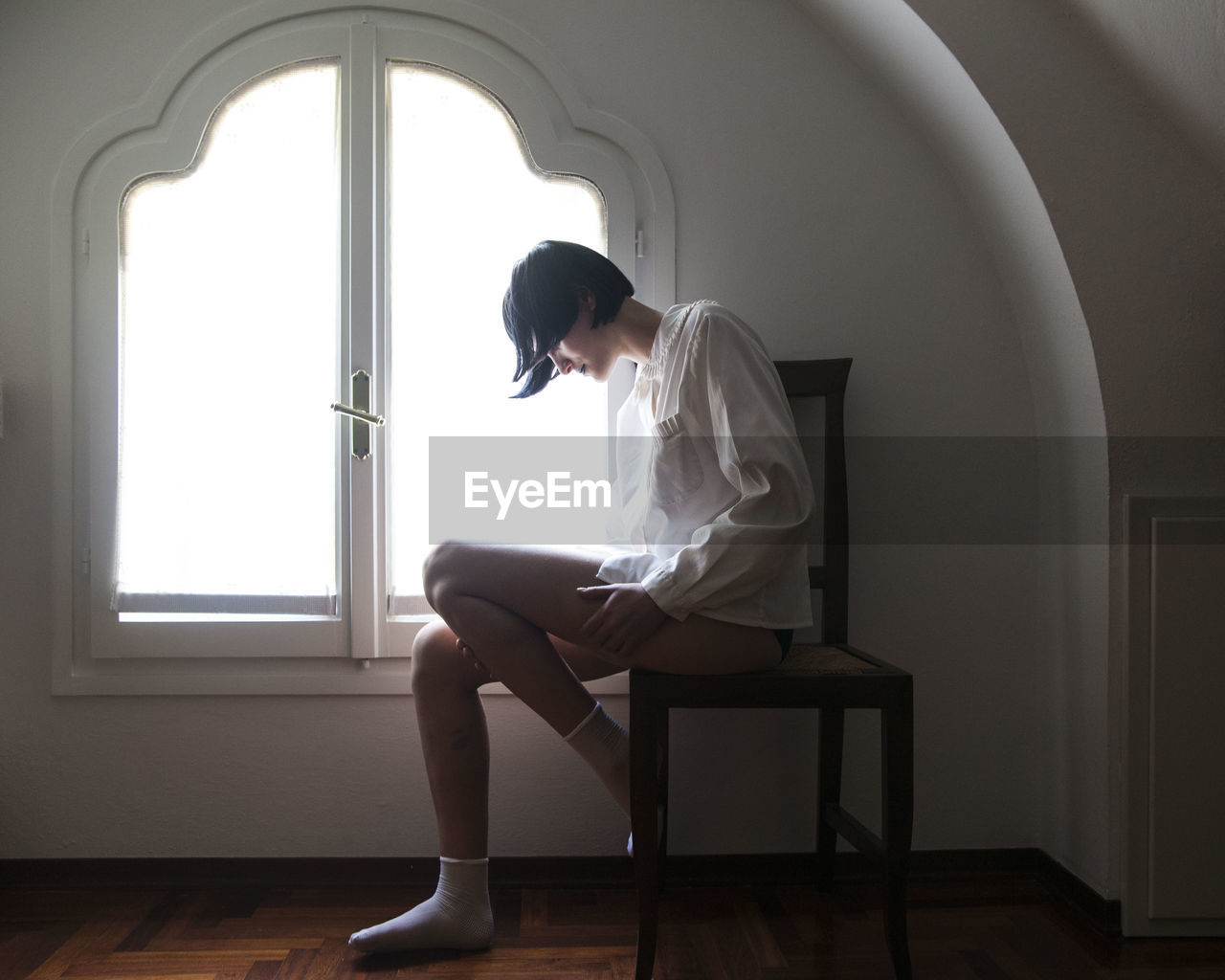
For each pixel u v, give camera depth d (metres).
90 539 2.02
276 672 2.04
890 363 2.10
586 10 2.08
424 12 2.05
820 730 1.98
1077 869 1.96
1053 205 1.85
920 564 2.11
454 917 1.68
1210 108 1.74
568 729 1.56
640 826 1.49
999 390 2.11
